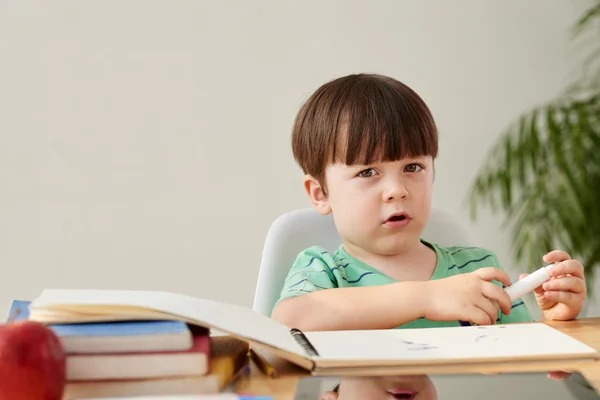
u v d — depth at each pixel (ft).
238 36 7.48
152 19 7.44
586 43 7.71
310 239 4.18
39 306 2.02
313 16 7.50
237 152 7.54
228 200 7.57
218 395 1.82
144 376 1.91
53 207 7.47
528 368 2.18
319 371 2.15
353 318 3.07
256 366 2.29
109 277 7.54
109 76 7.44
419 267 4.00
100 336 1.90
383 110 3.74
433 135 3.86
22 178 7.45
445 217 4.43
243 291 7.62
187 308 2.15
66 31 7.41
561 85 7.70
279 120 7.54
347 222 3.85
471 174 7.71
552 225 6.75
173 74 7.47
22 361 1.71
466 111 7.68
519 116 7.68
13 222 7.46
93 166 7.48
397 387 1.97
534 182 7.28
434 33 7.61
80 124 7.45
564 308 3.11
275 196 7.57
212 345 2.33
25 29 7.38
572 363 2.23
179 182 7.53
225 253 7.59
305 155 4.09
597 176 6.59
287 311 3.19
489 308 3.05
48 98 7.43
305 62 7.52
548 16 7.68
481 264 4.22
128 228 7.52
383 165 3.74
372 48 7.57
